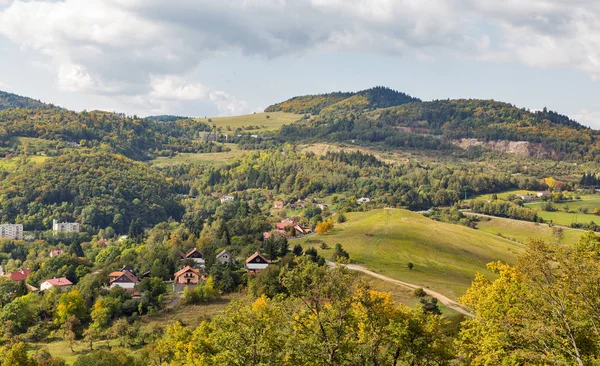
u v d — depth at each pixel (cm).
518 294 4544
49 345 10362
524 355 3944
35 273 16988
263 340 4228
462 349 5347
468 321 5456
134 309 11738
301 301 4491
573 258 3981
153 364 7975
